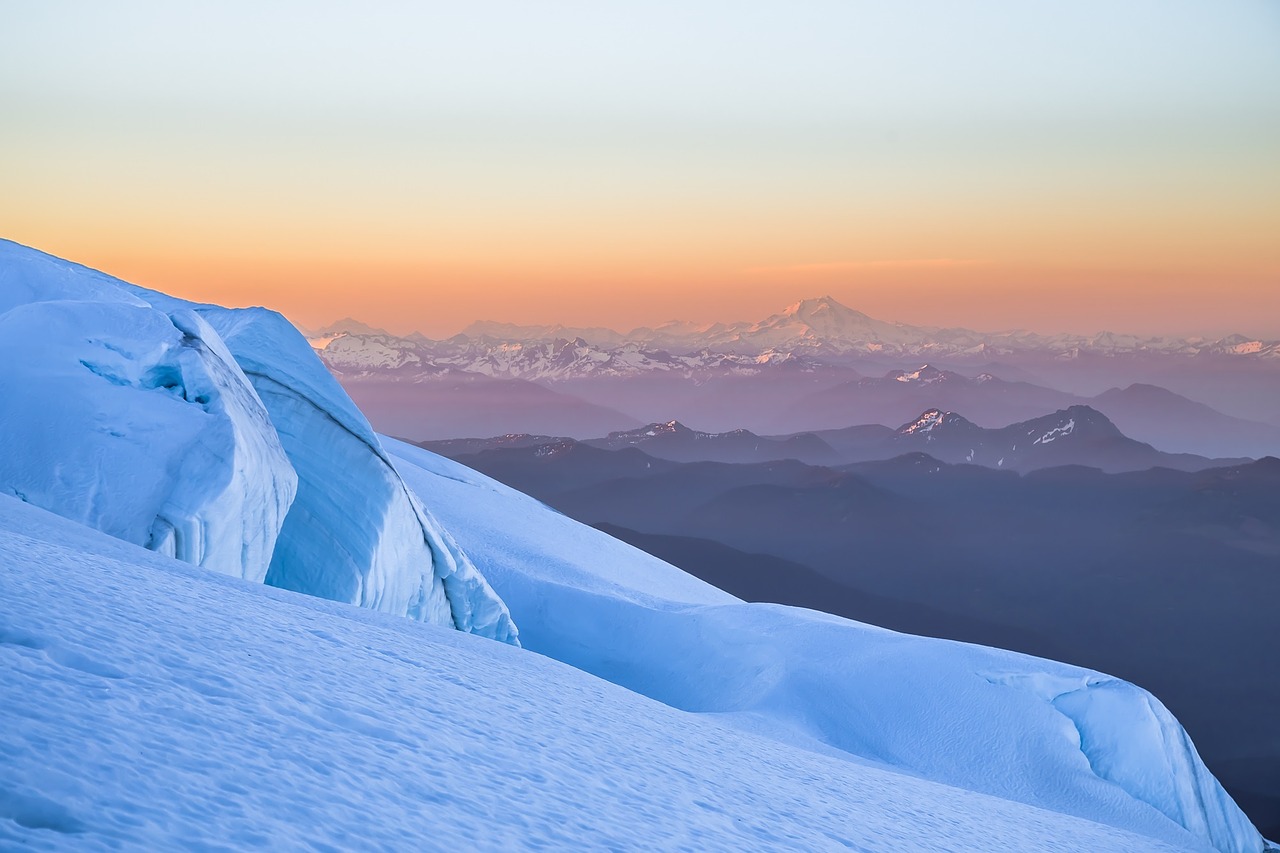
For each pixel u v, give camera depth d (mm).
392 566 35812
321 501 33812
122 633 9898
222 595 15789
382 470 35844
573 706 16312
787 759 19328
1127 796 38750
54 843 4816
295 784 7113
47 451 24781
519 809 8711
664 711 20688
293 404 34719
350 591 32969
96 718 6938
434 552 38625
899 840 13852
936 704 41750
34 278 31312
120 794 5770
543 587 55125
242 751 7422
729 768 15359
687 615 51562
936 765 38844
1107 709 42062
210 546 25750
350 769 8023
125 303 29922
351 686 11438
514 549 64875
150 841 5262
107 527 23844
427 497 72938
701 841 9906
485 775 9523
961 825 17656
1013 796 37375
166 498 24938
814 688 42656
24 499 23594
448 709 12109
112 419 26062
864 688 42594
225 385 29375
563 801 9578
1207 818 40875
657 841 9258
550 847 7891
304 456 34281
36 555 13273
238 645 11445
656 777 12492
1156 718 42094
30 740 6102
